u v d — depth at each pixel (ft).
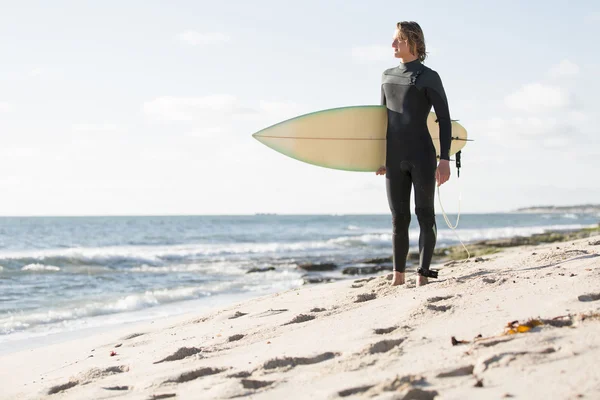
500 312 10.59
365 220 296.71
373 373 8.25
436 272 14.94
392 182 15.12
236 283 41.60
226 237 129.18
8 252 71.56
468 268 17.97
